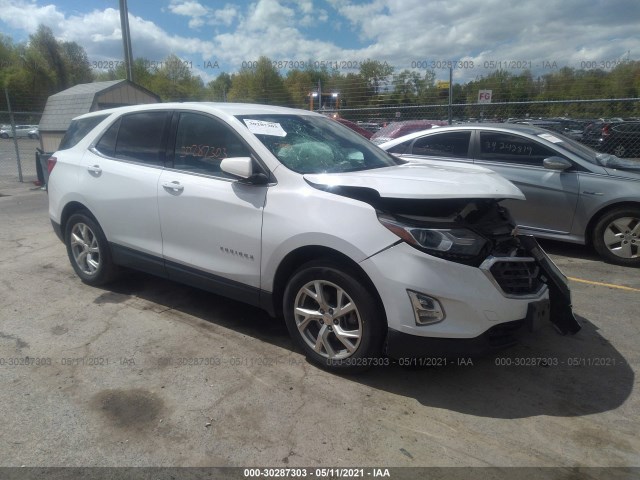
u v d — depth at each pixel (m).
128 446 2.59
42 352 3.54
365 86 13.70
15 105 30.67
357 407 2.94
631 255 5.55
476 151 6.34
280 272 3.41
